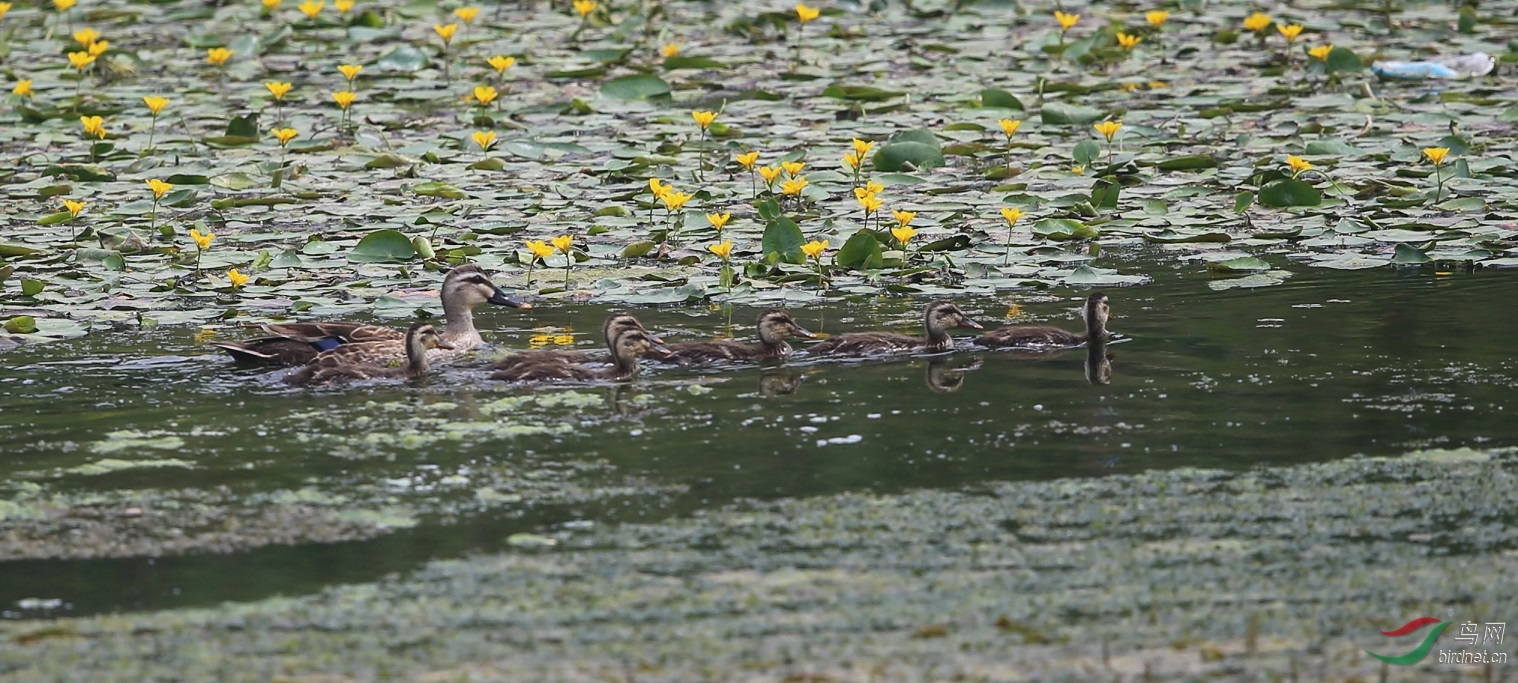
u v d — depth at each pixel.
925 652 9.25
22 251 19.80
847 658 9.19
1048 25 34.44
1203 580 10.19
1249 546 10.67
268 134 26.55
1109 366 15.17
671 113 27.73
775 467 12.35
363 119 27.44
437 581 10.27
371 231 21.17
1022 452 12.61
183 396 14.57
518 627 9.62
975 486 11.84
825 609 9.82
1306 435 12.83
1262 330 16.28
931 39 33.22
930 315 16.25
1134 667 9.08
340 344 16.08
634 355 15.45
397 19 35.78
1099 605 9.84
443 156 25.14
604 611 9.83
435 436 13.23
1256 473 11.98
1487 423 12.98
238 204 22.25
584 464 12.46
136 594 10.11
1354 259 19.25
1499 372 14.45
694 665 9.12
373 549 10.80
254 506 11.57
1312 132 25.53
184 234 21.19
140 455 12.76
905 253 19.97
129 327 17.28
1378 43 31.97
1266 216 21.55
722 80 29.94
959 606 9.84
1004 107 27.73
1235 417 13.37
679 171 24.08
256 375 15.36
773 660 9.17
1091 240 20.62
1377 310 16.92
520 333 17.20
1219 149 24.84
